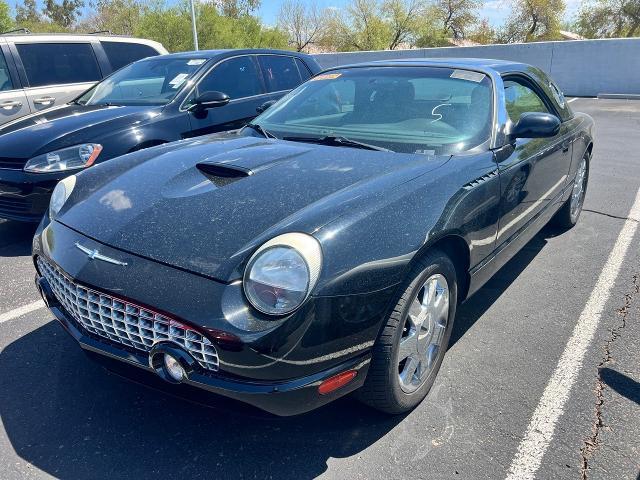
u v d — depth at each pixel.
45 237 2.49
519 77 3.72
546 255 4.38
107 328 2.11
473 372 2.79
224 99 4.96
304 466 2.18
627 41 18.02
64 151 4.35
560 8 44.38
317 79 3.80
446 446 2.28
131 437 2.33
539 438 2.32
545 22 44.78
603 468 2.16
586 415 2.46
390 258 2.07
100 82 5.89
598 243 4.62
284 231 2.00
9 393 2.61
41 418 2.44
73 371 2.79
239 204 2.24
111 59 7.58
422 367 2.48
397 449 2.27
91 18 50.41
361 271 1.98
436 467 2.17
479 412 2.49
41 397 2.58
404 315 2.17
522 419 2.44
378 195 2.24
